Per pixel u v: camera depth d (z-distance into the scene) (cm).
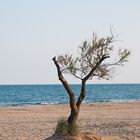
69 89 1526
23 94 11638
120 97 9219
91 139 1543
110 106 4656
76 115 1533
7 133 2245
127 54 1526
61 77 1520
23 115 3466
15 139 2027
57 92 13650
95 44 1522
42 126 2591
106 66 1539
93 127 2447
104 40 1523
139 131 2241
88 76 1530
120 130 2291
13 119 3091
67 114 3606
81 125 2547
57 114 3591
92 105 4853
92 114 3506
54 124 2708
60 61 1518
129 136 2038
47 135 2164
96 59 1529
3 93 12531
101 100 7450
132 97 9225
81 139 1496
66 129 1518
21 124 2712
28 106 5050
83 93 1546
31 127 2533
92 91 14425
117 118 3089
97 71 1541
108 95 10531
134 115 3409
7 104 6172
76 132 1520
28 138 2058
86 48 1529
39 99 8412
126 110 4028
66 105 5231
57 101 7375
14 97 9500
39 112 3809
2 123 2780
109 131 2252
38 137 2092
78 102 1546
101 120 2902
